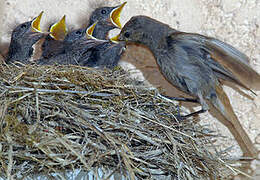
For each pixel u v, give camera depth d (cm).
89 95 355
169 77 396
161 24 402
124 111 351
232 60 373
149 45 401
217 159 359
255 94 410
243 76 376
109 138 323
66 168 320
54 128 329
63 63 430
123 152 320
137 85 380
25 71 360
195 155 356
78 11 479
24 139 309
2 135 309
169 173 349
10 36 472
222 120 454
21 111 329
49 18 476
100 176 321
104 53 442
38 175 314
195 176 349
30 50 444
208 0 464
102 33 452
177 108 404
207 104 412
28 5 477
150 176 336
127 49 471
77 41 434
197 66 387
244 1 455
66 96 347
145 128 343
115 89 362
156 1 472
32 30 436
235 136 451
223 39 457
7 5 474
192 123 389
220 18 460
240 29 455
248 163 444
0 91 336
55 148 311
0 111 320
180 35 383
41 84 347
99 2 477
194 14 466
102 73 388
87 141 318
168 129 351
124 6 475
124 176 324
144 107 369
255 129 449
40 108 334
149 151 334
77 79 362
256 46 450
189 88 390
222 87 424
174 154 335
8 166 297
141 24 402
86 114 334
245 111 453
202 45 380
